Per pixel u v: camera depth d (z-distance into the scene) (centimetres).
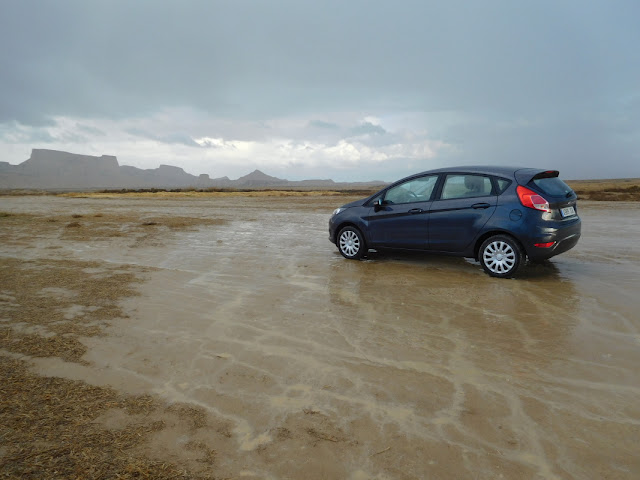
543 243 618
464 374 331
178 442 242
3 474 209
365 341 399
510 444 242
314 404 287
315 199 3697
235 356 365
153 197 4372
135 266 743
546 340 399
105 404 283
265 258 827
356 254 807
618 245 930
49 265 748
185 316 469
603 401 290
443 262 784
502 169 682
